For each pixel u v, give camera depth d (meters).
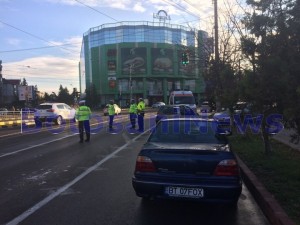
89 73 116.06
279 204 6.47
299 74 7.37
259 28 8.54
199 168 6.25
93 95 104.38
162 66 106.19
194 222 6.15
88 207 6.90
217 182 6.18
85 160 12.10
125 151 14.16
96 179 9.23
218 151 6.30
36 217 6.32
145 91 106.94
